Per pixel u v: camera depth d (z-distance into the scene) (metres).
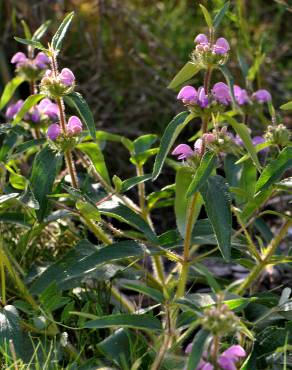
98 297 3.52
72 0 6.13
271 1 7.25
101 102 6.01
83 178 3.89
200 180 2.91
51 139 3.30
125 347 3.06
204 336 2.46
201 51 3.03
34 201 3.16
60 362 3.28
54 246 4.12
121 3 6.30
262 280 4.34
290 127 5.86
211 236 3.35
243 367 2.83
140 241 3.28
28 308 3.35
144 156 3.83
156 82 6.11
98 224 3.85
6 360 2.89
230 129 5.39
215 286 2.96
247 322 3.00
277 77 6.45
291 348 2.81
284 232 3.28
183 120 3.05
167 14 6.90
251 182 3.46
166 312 2.80
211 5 5.66
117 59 6.18
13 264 3.71
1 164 3.40
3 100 4.14
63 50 6.05
